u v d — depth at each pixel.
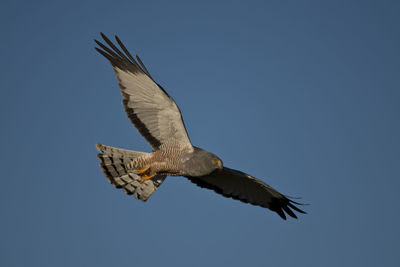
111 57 12.35
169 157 12.80
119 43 12.00
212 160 12.49
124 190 13.86
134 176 13.91
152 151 13.02
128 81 12.42
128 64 12.16
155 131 12.80
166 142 12.91
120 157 13.48
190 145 12.76
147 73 11.76
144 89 12.30
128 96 12.52
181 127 12.54
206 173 12.62
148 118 12.69
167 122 12.61
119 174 13.73
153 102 12.41
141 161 13.16
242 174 13.55
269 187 13.88
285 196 14.00
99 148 13.59
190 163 12.59
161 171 13.04
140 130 12.69
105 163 13.56
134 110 12.60
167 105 12.27
